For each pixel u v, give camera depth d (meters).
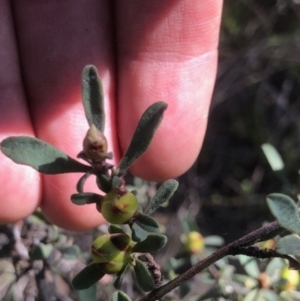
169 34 0.22
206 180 0.47
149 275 0.09
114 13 0.22
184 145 0.22
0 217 0.20
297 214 0.08
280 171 0.16
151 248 0.09
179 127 0.22
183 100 0.22
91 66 0.08
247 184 0.46
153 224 0.08
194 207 0.45
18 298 0.21
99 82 0.08
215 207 0.45
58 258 0.20
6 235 0.20
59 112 0.21
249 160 0.48
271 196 0.08
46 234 0.21
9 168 0.20
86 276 0.09
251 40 0.49
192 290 0.21
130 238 0.09
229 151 0.48
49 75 0.21
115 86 0.22
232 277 0.19
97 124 0.08
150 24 0.22
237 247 0.09
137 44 0.22
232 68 0.49
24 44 0.21
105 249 0.09
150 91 0.22
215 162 0.48
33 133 0.21
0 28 0.21
